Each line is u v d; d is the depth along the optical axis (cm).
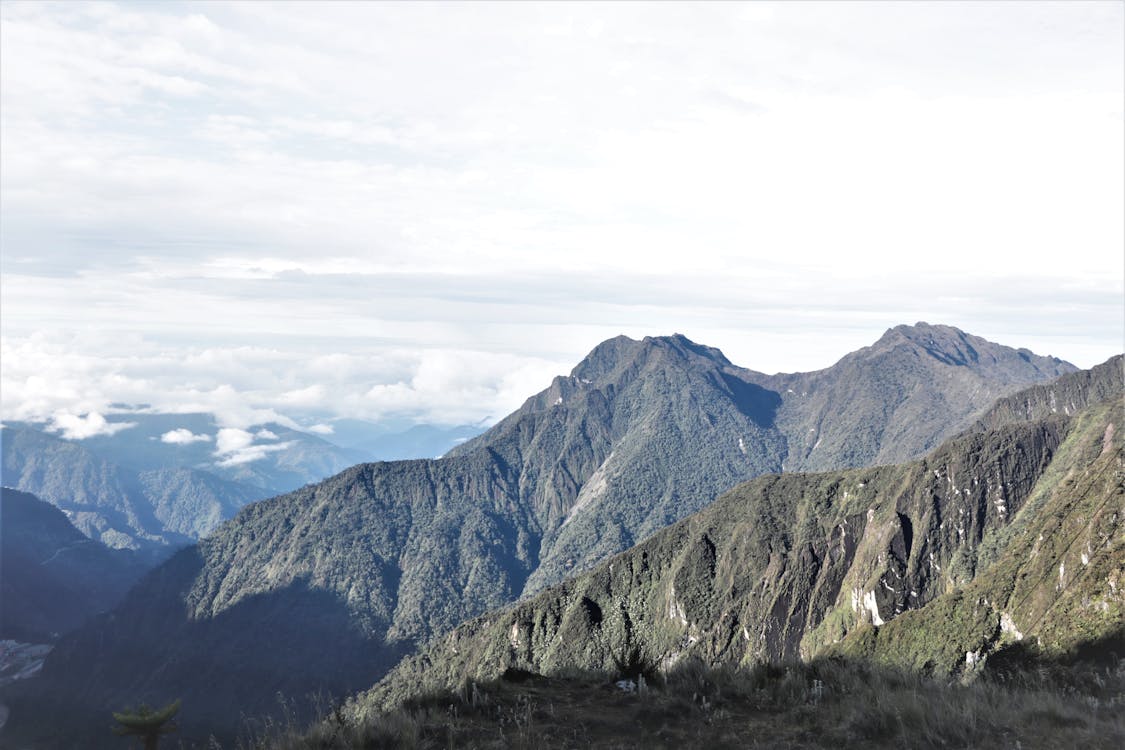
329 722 1409
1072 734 1281
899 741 1273
